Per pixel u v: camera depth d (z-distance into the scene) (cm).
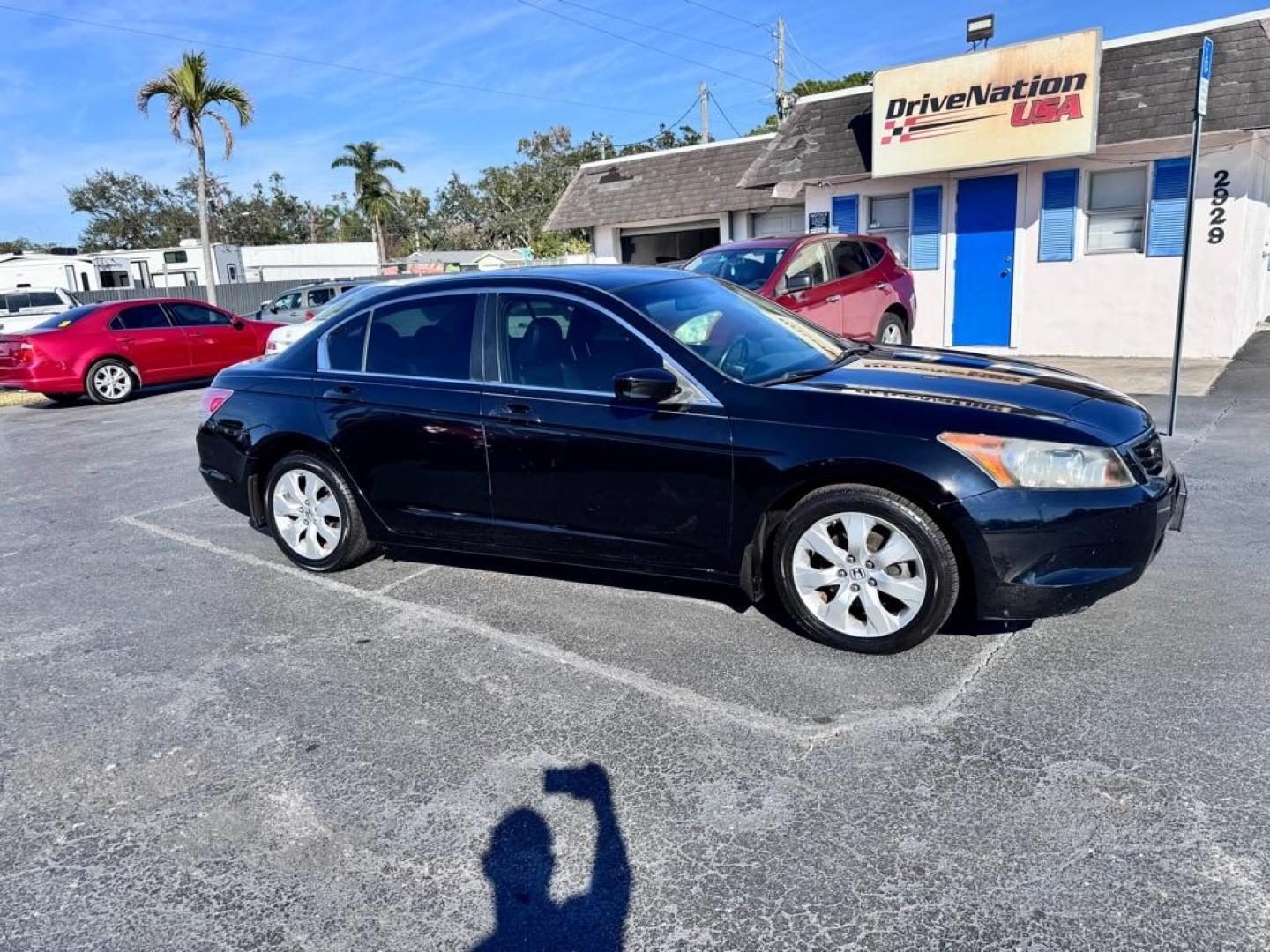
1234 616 393
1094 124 1106
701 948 226
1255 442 685
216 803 297
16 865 271
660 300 430
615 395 405
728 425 379
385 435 464
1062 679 347
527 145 7362
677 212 1850
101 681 389
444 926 238
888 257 1062
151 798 301
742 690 353
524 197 7356
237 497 534
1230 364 1072
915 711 329
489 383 440
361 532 500
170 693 375
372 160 5466
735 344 420
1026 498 336
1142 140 1091
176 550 575
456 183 9388
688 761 307
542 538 434
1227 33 1074
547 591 468
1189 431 730
